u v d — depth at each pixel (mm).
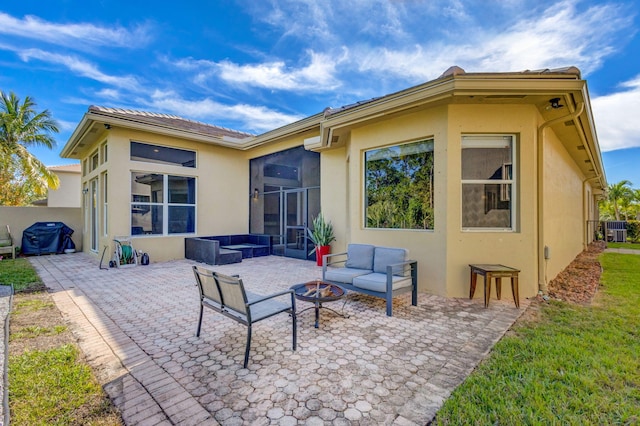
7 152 14156
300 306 4418
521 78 4082
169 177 8836
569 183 8086
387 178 5691
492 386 2299
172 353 2904
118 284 5750
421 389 2305
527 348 2934
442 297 4789
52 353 2844
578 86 4031
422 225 5227
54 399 2156
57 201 16781
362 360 2770
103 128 7816
